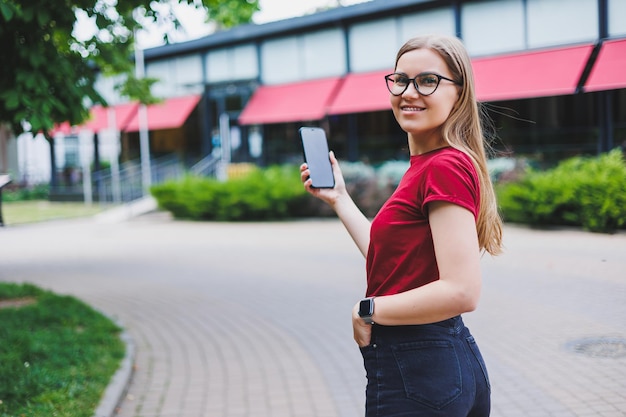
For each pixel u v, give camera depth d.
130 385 5.13
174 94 28.16
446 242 1.70
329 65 23.25
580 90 15.66
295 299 8.46
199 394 4.89
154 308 8.18
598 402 4.31
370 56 22.02
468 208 1.71
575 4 15.81
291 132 25.11
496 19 18.20
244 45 25.69
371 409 1.88
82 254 13.91
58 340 5.82
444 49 1.83
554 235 12.34
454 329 1.87
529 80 16.77
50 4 5.64
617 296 5.53
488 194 1.88
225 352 6.08
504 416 4.22
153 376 5.36
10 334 5.73
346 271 10.50
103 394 4.62
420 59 1.84
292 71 24.42
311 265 11.22
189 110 26.78
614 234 11.66
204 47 26.88
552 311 6.18
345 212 2.37
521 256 9.84
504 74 17.48
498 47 18.25
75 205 29.05
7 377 4.56
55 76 6.35
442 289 1.69
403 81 1.86
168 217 22.88
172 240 16.09
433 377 1.81
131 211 23.66
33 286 8.87
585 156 17.27
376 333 1.88
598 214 12.10
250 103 25.02
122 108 28.92
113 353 5.70
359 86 21.73
